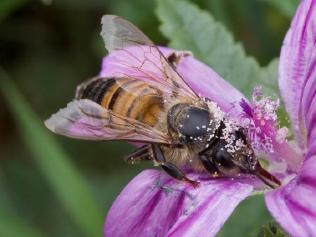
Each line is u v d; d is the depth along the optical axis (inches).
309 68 3.8
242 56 4.4
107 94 3.7
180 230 3.6
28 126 4.7
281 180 3.8
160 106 3.7
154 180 3.8
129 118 3.7
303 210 3.5
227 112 3.9
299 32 3.9
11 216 5.0
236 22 5.1
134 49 3.9
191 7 4.5
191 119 3.7
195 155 3.8
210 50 4.4
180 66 4.0
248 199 4.3
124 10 5.2
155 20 5.2
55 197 5.3
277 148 3.8
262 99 3.9
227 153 3.7
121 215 3.8
